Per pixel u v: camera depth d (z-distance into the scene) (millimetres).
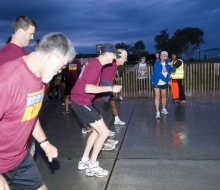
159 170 4758
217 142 6121
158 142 6234
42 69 2391
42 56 2354
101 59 4367
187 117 8570
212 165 4910
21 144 2555
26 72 2311
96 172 4547
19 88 2281
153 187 4180
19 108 2344
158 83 8438
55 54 2361
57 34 2422
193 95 12531
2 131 2396
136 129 7375
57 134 7285
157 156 5387
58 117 9367
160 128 7402
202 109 9695
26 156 2727
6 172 2572
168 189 4105
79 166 4871
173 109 9867
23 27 3709
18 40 3746
